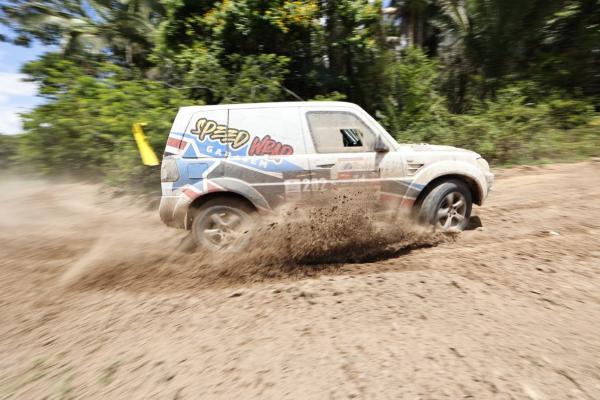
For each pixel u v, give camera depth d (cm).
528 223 558
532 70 1412
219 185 475
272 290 377
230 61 1118
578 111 1198
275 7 1127
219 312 340
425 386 234
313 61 1305
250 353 277
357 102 1388
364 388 235
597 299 333
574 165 945
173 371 262
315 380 244
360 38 1250
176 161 481
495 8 1480
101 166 984
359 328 301
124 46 1870
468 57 1638
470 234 523
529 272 393
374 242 488
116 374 261
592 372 241
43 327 329
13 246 552
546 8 1438
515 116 1102
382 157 495
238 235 482
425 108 1326
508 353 263
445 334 288
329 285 378
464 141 1089
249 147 485
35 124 992
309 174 484
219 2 1184
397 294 353
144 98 877
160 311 348
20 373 268
